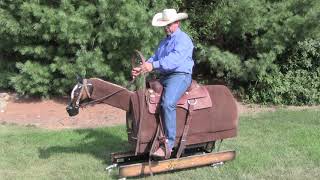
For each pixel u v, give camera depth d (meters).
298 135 8.83
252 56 12.11
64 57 11.24
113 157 7.14
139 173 6.76
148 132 6.65
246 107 11.56
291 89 11.76
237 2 11.27
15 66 12.22
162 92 6.72
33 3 10.49
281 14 11.25
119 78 11.12
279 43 11.31
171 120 6.60
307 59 11.93
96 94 6.65
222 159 7.33
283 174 7.00
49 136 8.78
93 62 10.67
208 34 12.20
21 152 7.91
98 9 10.58
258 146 8.21
